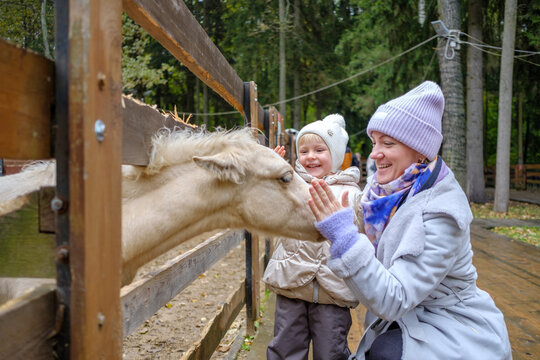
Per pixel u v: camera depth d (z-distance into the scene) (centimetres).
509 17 1238
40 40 420
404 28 1719
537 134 2944
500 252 727
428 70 1734
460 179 1400
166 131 202
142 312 193
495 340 170
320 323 257
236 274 637
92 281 97
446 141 1422
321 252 252
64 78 96
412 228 168
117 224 110
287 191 198
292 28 2173
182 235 186
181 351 373
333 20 2372
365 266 158
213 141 192
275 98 2353
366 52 2245
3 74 87
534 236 882
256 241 412
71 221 93
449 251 166
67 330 95
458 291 178
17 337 86
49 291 94
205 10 1686
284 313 267
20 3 413
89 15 95
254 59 2050
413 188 179
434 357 163
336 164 293
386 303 158
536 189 2025
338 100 2572
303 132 289
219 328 317
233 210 196
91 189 96
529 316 433
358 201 250
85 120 93
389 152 189
